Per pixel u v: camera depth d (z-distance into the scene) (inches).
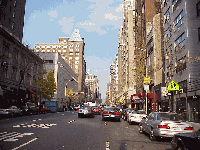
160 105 1385.3
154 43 1454.2
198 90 761.0
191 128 379.2
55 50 5177.2
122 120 992.9
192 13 915.4
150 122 430.9
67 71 3454.7
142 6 2514.8
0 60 1332.4
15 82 1585.9
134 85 2230.6
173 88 759.7
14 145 320.8
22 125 613.0
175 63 1034.1
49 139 382.3
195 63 879.7
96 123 759.1
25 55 1811.0
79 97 4618.6
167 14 1174.3
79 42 5206.7
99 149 307.4
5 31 1368.1
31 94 1942.7
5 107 1365.7
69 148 308.8
